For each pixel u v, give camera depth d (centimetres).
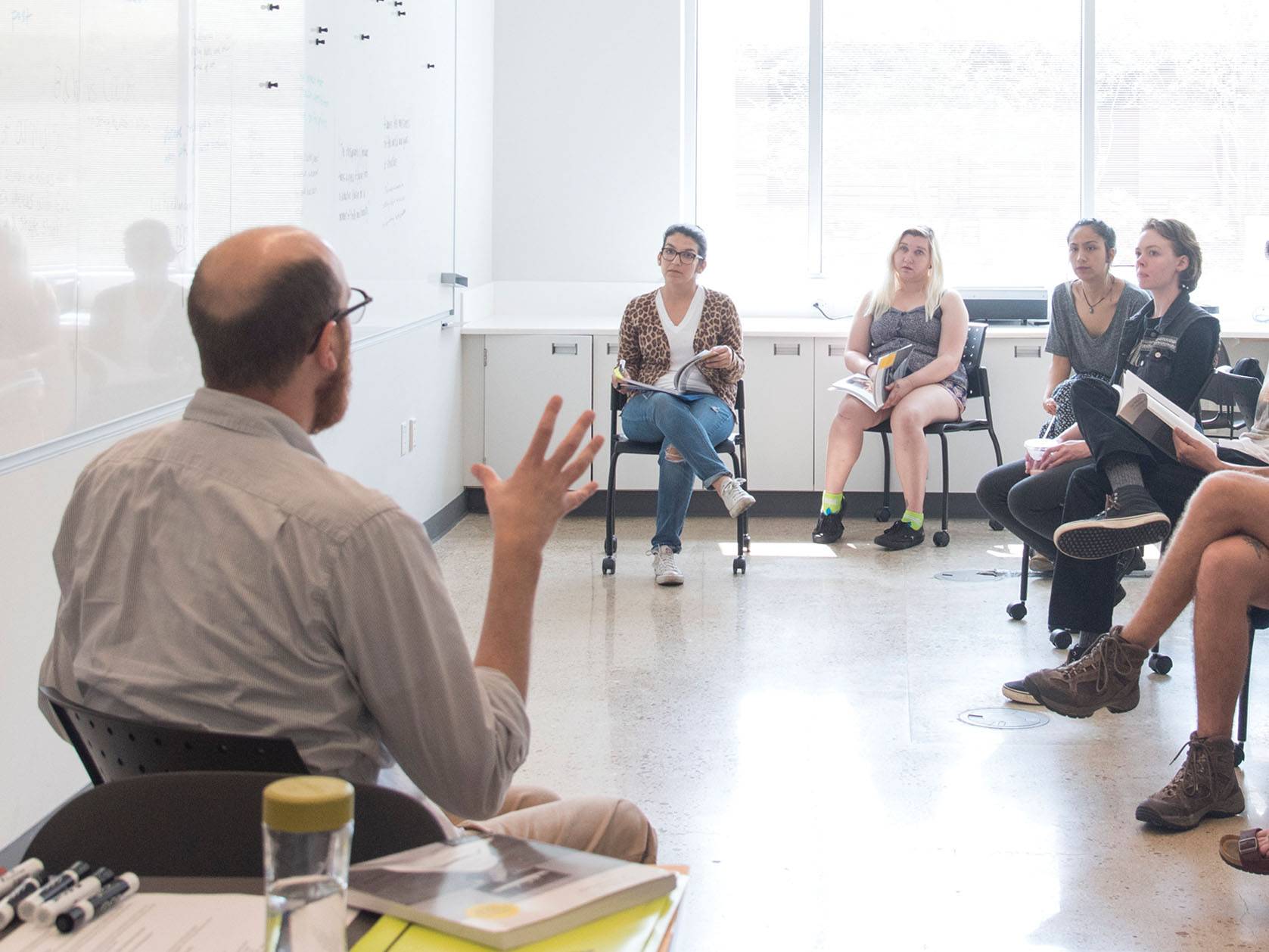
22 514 226
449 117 548
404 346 488
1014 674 368
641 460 603
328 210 385
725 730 323
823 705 342
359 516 121
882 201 652
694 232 501
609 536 496
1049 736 319
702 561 519
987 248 652
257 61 327
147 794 114
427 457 532
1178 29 636
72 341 240
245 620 121
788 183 653
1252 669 373
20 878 106
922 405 538
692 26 646
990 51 642
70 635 135
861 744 314
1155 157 643
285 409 130
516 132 646
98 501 129
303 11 358
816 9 641
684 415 475
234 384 128
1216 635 262
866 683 361
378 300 445
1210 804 263
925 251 552
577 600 455
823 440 599
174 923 103
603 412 599
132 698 124
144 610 125
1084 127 641
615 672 371
